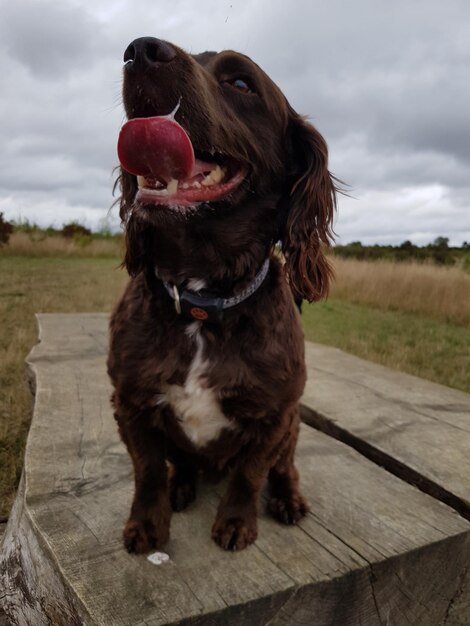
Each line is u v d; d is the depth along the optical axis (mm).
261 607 436
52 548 485
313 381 1047
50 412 831
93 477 625
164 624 401
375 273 3281
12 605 550
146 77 480
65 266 4617
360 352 1852
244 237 570
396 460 703
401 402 929
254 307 539
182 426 547
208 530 536
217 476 629
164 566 469
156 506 516
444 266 3668
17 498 634
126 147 468
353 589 477
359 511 579
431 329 2371
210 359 523
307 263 627
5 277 3617
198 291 542
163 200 495
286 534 532
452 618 558
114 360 542
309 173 631
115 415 560
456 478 656
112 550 487
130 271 590
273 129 617
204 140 517
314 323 2457
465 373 1652
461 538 535
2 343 1775
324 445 754
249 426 543
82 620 419
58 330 1472
